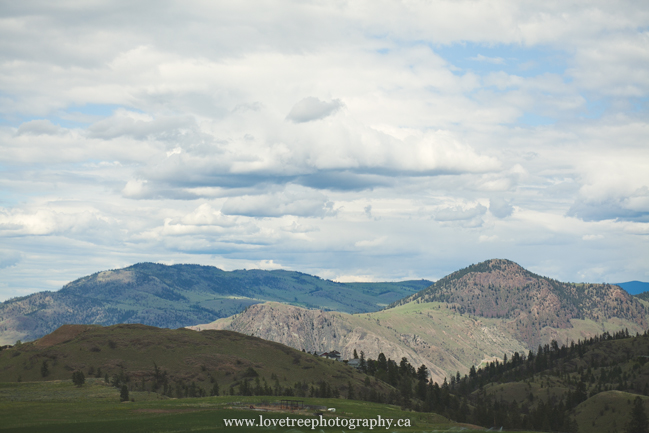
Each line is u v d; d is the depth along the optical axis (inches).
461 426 6491.1
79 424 4904.0
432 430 5605.3
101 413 5565.9
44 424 4894.2
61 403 6323.8
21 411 5674.2
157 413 5580.7
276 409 6215.6
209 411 5738.2
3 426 4793.3
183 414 5511.8
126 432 4574.3
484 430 6476.4
